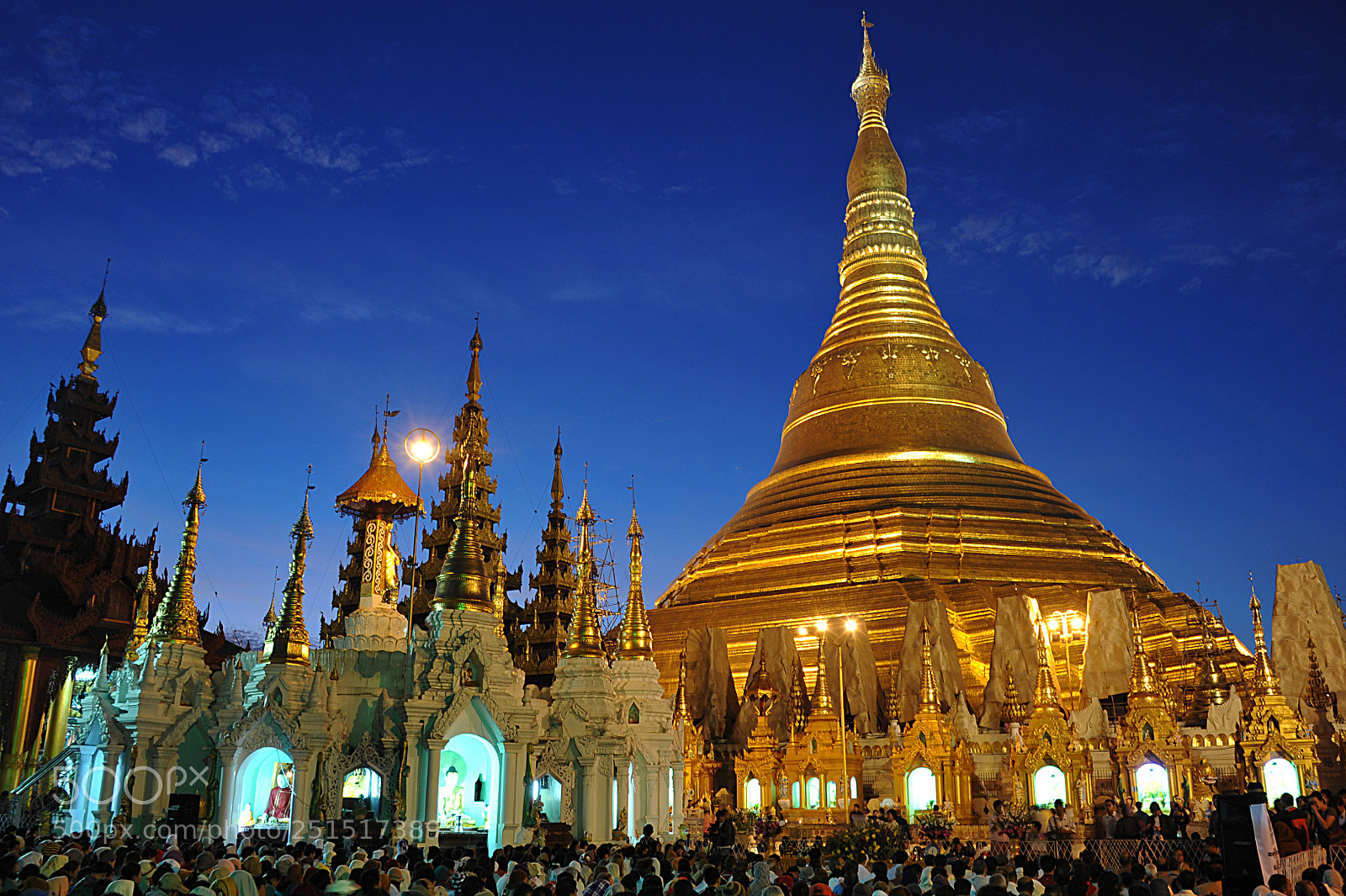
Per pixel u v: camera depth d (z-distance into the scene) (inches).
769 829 2214.6
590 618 2201.0
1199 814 2224.4
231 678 1993.1
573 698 2098.9
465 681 1911.9
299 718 1830.7
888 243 4598.9
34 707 3221.0
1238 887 948.6
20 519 3408.0
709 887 938.1
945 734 2765.7
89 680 2635.3
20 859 946.7
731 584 3789.4
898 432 4104.3
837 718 2947.8
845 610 3432.6
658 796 2242.9
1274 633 2891.2
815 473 4126.5
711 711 3314.5
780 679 3248.0
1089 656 2955.2
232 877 853.2
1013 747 2657.5
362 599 2420.0
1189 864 1234.0
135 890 829.2
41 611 3289.9
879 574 3538.4
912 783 2775.6
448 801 1935.3
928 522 3698.3
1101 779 2546.8
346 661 1942.7
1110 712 2878.9
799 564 3740.2
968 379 4298.7
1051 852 1453.0
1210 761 2417.6
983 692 3070.9
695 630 3457.2
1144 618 3159.5
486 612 1984.5
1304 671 2827.3
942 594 3398.1
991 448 4197.8
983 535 3666.3
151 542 3641.7
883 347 4271.7
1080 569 3585.1
